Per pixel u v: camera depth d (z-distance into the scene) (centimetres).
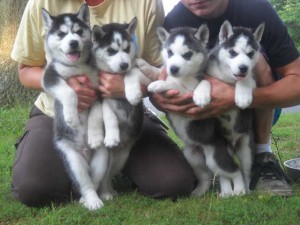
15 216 88
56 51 95
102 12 105
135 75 94
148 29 106
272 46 101
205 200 93
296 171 105
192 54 94
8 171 117
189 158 100
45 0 103
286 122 206
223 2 101
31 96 213
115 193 100
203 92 91
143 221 82
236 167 97
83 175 92
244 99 89
